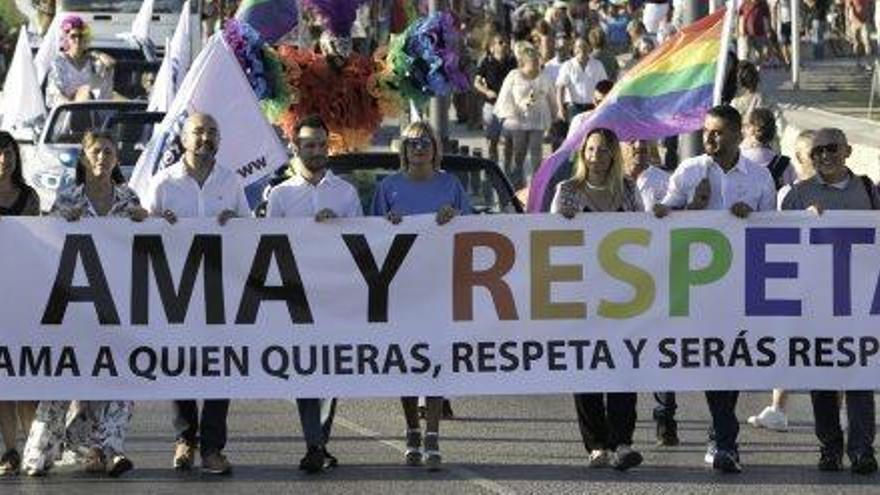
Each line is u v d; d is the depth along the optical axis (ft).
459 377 76.38
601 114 87.86
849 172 77.87
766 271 76.64
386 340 76.28
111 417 75.31
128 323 75.77
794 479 74.33
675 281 76.48
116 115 139.85
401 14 116.78
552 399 93.66
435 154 78.07
